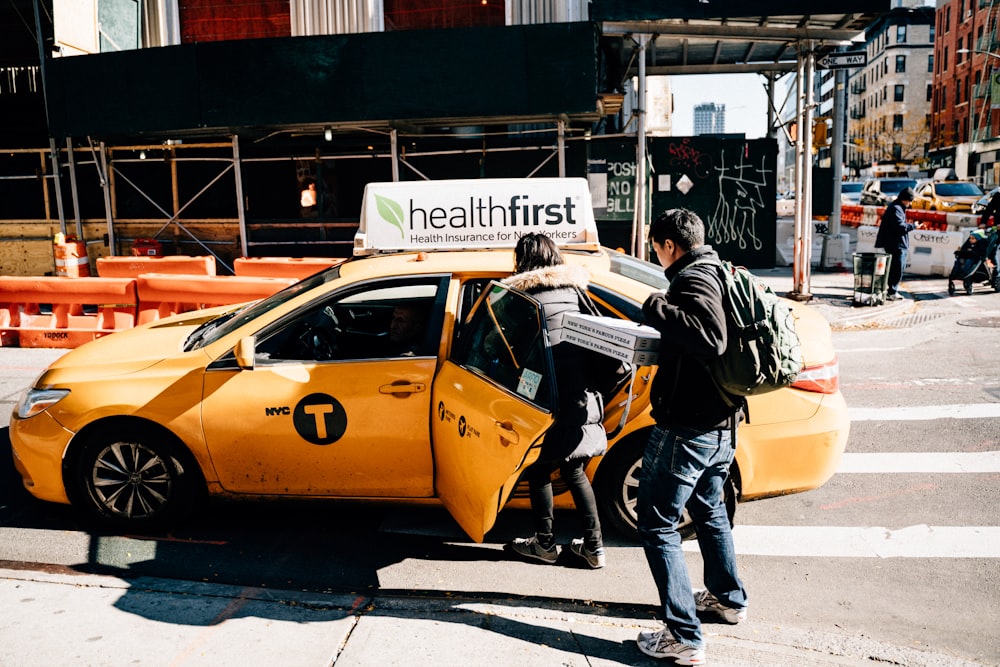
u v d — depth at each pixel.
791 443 4.30
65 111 12.12
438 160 14.09
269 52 11.37
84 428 4.52
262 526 4.77
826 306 11.96
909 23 87.75
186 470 4.51
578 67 10.98
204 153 14.55
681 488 3.21
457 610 3.69
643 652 3.32
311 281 4.98
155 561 4.30
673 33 11.33
